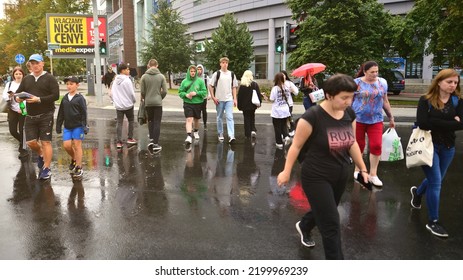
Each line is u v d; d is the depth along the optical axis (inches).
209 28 1929.1
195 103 366.3
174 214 191.8
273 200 213.6
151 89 338.6
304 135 127.0
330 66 839.7
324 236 125.6
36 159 313.7
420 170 281.1
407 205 206.8
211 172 273.6
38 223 180.5
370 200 214.5
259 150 352.5
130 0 2800.2
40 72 244.4
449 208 202.5
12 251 152.9
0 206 203.6
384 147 236.2
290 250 154.3
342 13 816.3
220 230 173.0
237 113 670.5
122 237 165.5
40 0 1599.4
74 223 180.5
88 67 1127.6
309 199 129.3
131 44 2834.6
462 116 166.6
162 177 259.4
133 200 212.7
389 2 1213.1
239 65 1366.9
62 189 232.5
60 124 255.3
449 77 161.5
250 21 1674.5
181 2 2126.0
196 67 372.2
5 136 428.8
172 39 1521.9
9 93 303.0
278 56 1581.0
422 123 167.6
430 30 772.0
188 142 362.0
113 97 356.2
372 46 874.8
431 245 159.3
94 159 313.3
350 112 133.8
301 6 905.5
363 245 159.0
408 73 1243.2
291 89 375.6
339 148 126.1
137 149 355.9
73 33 1016.2
